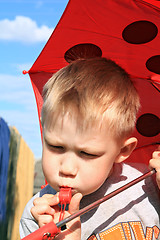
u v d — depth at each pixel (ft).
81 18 4.98
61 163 4.31
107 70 4.89
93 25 5.08
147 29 4.99
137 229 4.78
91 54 5.53
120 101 4.59
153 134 5.97
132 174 5.22
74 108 4.26
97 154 4.32
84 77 4.65
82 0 4.69
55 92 4.48
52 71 6.01
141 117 5.94
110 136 4.39
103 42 5.32
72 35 5.25
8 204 22.75
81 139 4.24
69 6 4.78
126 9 4.73
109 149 4.41
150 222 4.86
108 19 4.94
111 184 5.04
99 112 4.29
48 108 4.39
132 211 4.88
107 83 4.66
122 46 5.32
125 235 4.74
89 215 4.88
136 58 5.48
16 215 26.11
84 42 5.35
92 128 4.25
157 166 4.82
